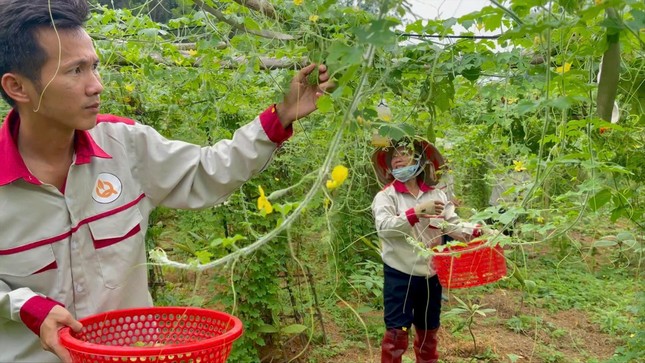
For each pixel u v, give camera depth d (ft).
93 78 5.73
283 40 8.12
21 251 5.95
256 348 15.07
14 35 5.43
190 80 11.95
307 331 16.19
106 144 6.39
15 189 5.90
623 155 9.58
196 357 5.04
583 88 7.00
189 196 6.70
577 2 5.35
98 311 6.23
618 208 7.93
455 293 20.10
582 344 17.10
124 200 6.40
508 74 8.13
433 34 7.34
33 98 5.64
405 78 8.25
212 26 8.95
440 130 12.03
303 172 13.99
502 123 10.77
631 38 6.87
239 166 6.61
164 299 14.85
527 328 17.90
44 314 5.53
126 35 12.01
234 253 5.09
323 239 8.50
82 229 6.15
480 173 20.80
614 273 22.12
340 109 7.01
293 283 16.81
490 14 6.25
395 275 12.93
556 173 10.73
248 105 14.29
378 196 12.91
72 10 5.62
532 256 24.02
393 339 13.05
